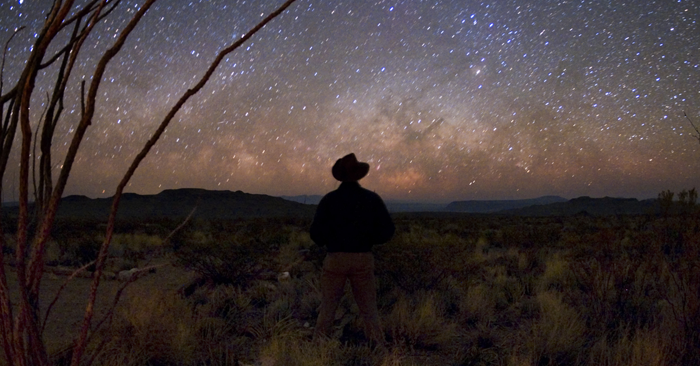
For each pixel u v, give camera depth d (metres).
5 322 1.54
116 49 1.30
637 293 5.22
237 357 3.90
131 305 4.64
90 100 1.32
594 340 4.25
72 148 1.38
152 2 1.28
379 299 5.67
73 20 1.45
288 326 4.51
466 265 6.62
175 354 3.75
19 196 1.40
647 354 3.51
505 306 5.82
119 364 3.26
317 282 6.35
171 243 12.48
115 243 12.31
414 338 4.33
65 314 5.13
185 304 5.00
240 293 5.95
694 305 3.89
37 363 1.53
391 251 6.14
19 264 1.43
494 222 33.47
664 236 5.66
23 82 1.33
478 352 3.98
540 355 3.89
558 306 5.04
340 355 3.88
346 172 4.10
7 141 1.44
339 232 4.08
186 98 1.34
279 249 11.41
